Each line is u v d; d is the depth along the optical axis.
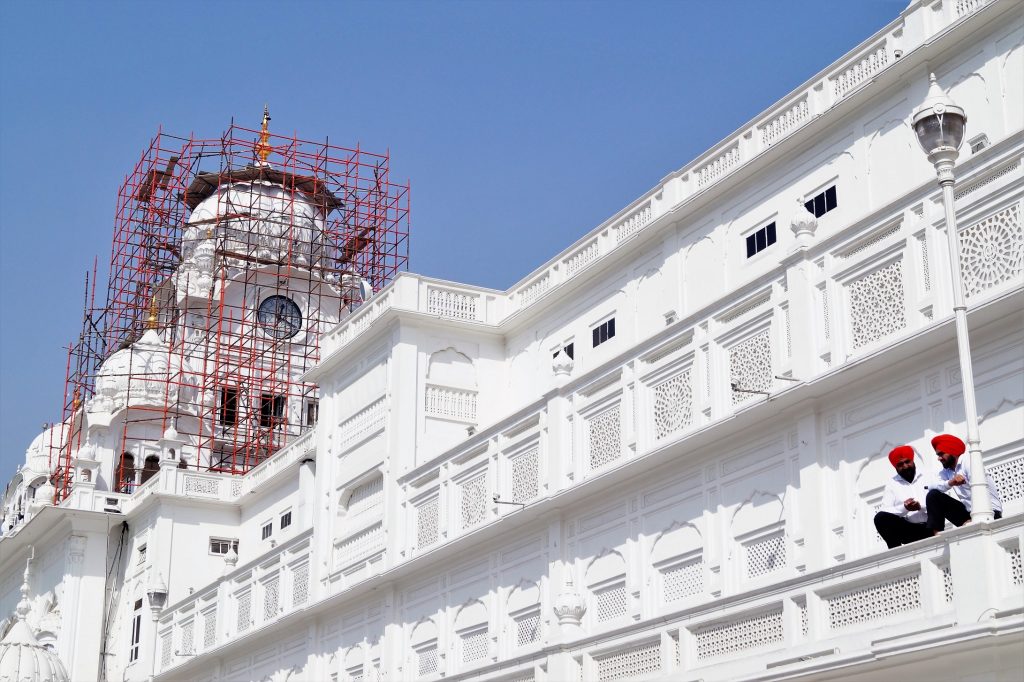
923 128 16.08
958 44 23.83
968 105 23.70
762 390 22.08
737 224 28.98
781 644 17.83
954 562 14.79
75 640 52.50
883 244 19.88
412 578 33.00
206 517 52.28
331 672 36.53
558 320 34.94
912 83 24.75
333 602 35.66
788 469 21.55
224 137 63.47
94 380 62.06
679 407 24.27
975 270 18.19
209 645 43.53
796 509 21.27
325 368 39.44
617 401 26.02
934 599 15.24
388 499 34.31
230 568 44.09
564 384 27.69
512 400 36.16
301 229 62.06
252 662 41.38
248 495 50.97
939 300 18.61
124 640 52.34
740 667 18.33
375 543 35.12
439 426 35.19
